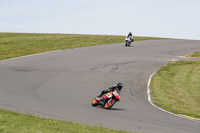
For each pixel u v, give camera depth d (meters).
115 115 32.75
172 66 78.62
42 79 54.94
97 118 30.03
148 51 104.56
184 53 104.31
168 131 27.02
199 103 49.97
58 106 35.00
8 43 114.38
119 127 26.62
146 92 54.00
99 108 36.59
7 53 86.75
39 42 121.00
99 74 64.50
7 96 38.06
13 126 19.86
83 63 75.38
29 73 59.31
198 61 86.06
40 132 18.83
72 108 34.56
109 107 36.22
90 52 95.25
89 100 42.09
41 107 33.12
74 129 22.06
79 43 120.62
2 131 18.00
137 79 63.50
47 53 90.00
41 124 22.08
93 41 130.38
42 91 45.03
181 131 27.66
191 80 64.69
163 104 46.22
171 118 34.88
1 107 29.70
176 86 59.97
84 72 65.06
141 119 31.91
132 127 27.28
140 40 144.75
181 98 52.16
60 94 44.22
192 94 55.09
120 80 61.25
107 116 31.69
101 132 22.28
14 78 53.16
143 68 74.50
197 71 72.75
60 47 105.88
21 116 24.86
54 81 54.28
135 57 89.62
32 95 41.03
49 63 72.75
